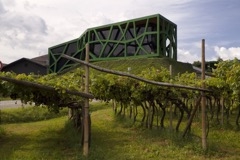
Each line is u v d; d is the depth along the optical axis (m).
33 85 9.83
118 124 14.91
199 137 11.99
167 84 10.27
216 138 12.86
